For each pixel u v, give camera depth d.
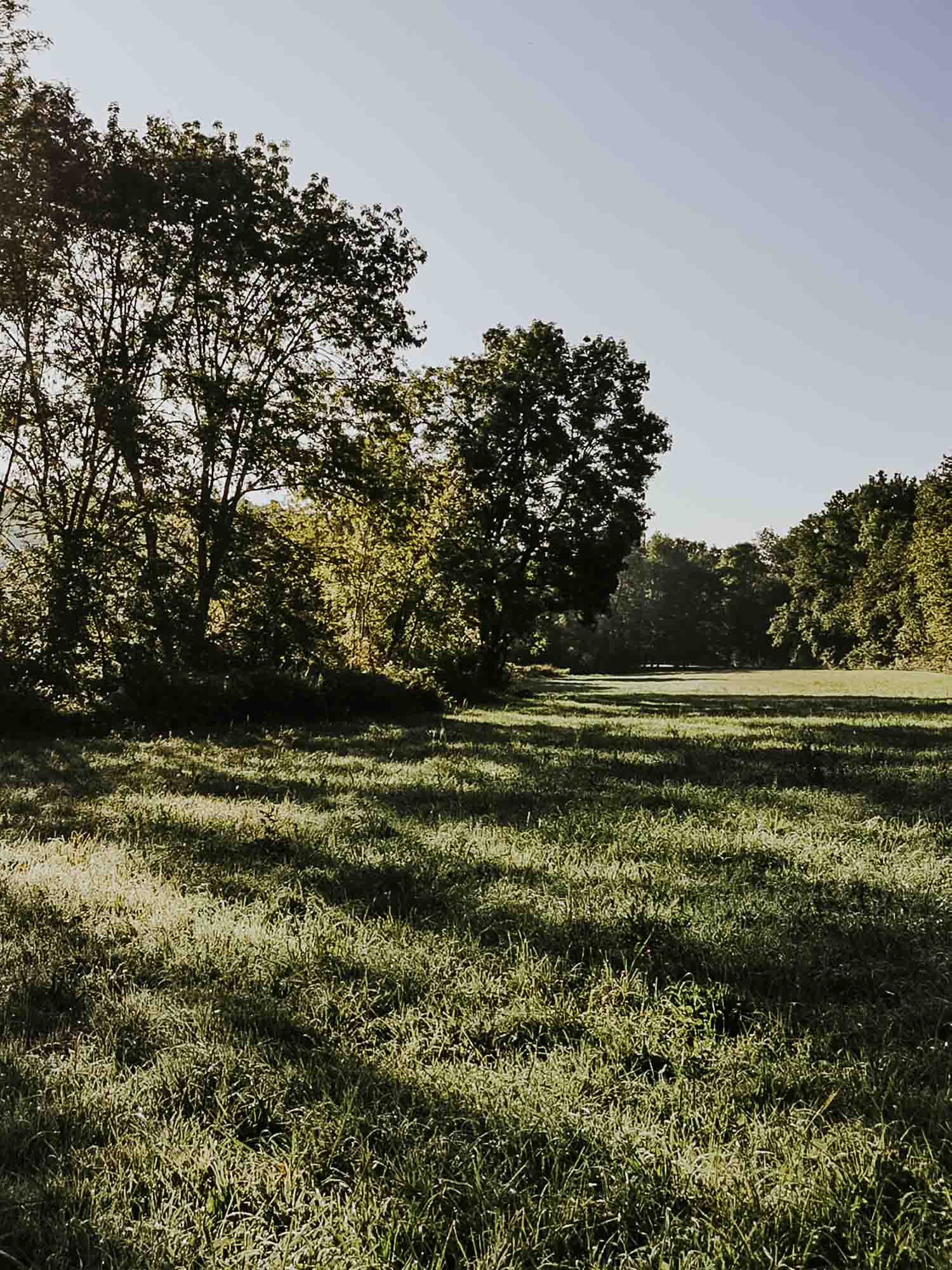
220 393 24.47
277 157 27.47
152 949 4.85
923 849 6.99
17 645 20.23
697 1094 3.38
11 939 5.07
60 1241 2.57
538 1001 4.18
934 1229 2.61
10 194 22.33
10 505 23.09
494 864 6.62
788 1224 2.65
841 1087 3.38
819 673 74.00
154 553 23.86
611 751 14.06
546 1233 2.62
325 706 21.70
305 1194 2.76
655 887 5.96
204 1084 3.47
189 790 10.18
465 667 37.53
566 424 44.34
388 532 30.91
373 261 27.81
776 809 8.67
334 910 5.52
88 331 24.69
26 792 9.92
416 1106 3.29
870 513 101.81
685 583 130.62
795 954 4.76
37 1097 3.35
